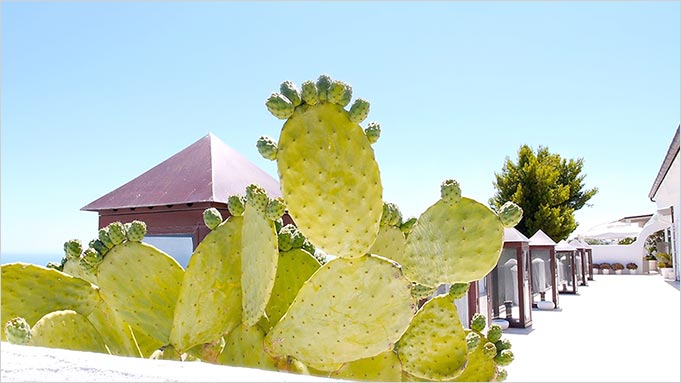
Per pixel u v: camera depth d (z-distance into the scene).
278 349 2.28
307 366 2.36
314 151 2.08
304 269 2.76
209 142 6.31
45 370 1.16
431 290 2.26
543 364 6.32
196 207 5.44
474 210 2.22
